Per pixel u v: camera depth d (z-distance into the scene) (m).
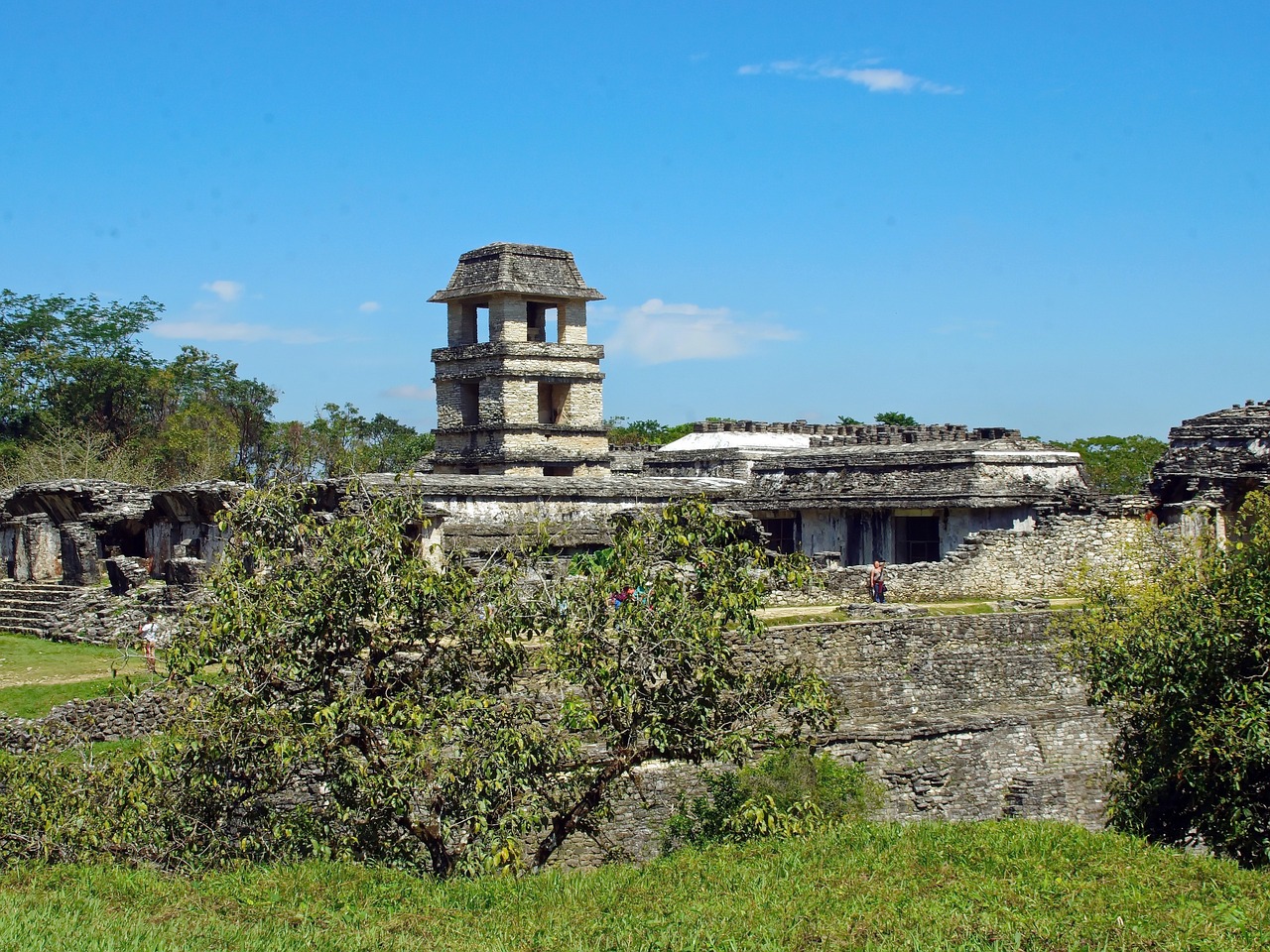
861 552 45.19
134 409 90.94
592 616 21.81
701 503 22.81
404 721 20.44
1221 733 21.42
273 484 22.62
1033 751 32.91
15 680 30.25
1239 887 18.39
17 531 46.09
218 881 19.23
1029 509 42.19
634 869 20.95
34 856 20.17
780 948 16.52
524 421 64.00
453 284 66.50
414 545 22.22
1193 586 23.75
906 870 19.50
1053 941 16.42
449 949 16.69
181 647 20.88
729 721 22.64
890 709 32.94
